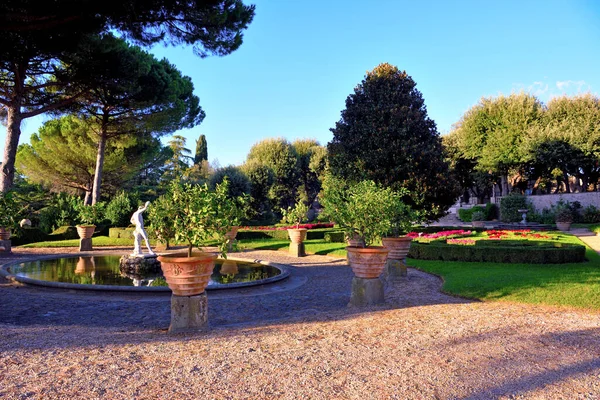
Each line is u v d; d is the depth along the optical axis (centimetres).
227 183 546
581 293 698
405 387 322
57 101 1816
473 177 4084
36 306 688
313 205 5078
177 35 1293
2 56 1305
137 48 1919
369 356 397
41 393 295
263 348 422
